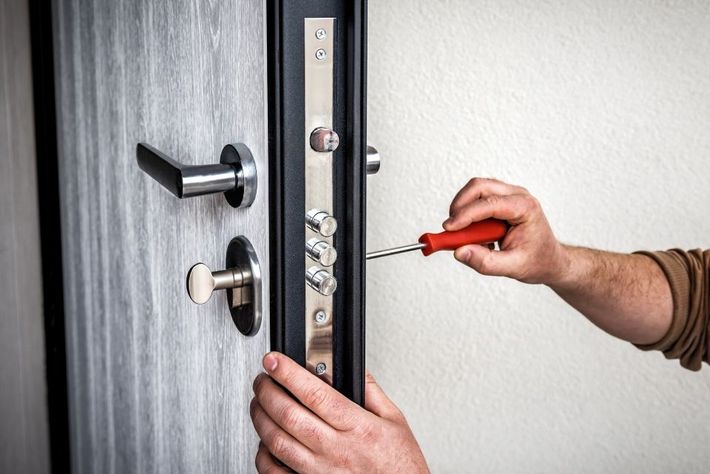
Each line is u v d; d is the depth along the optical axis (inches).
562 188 40.6
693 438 43.5
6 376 48.6
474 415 43.4
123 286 35.5
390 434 21.5
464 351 42.6
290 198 18.9
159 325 30.7
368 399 24.6
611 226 41.1
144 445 34.8
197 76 24.5
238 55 21.4
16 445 49.8
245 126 21.4
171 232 27.9
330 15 18.3
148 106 29.3
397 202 40.3
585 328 42.8
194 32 24.4
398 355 42.2
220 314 24.6
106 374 40.7
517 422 43.8
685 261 36.6
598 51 39.1
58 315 49.6
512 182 40.5
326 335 20.2
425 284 41.6
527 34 39.1
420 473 22.0
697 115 39.4
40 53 46.3
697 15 38.3
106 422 41.9
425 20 38.7
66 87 43.1
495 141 40.0
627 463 44.1
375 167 22.5
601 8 38.7
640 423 43.7
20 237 48.0
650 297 35.7
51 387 50.3
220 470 26.3
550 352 43.0
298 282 19.5
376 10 38.2
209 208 24.5
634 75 39.2
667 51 38.9
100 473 44.2
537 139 40.1
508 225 30.7
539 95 39.6
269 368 19.8
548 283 33.9
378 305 41.4
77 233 44.0
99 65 35.4
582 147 40.1
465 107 39.6
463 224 29.0
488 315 42.3
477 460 44.0
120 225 34.9
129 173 32.4
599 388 43.4
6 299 48.4
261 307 22.0
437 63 39.1
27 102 47.0
